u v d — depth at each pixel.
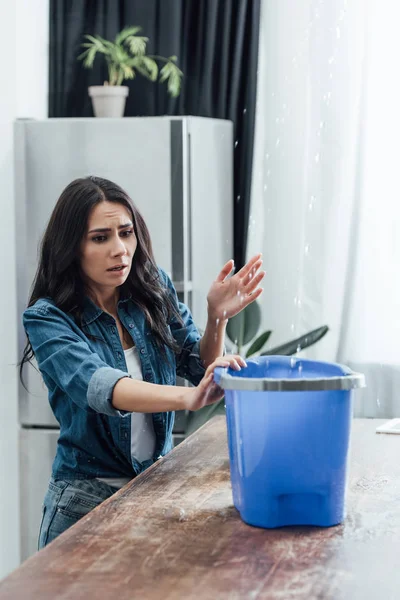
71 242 2.18
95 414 2.18
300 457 1.59
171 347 2.35
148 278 2.35
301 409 1.58
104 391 1.94
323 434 1.59
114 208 2.19
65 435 2.24
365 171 3.98
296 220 4.06
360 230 3.99
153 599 1.28
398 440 2.33
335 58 3.97
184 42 4.20
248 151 4.13
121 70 4.08
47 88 4.27
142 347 2.32
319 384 1.56
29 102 3.97
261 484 1.60
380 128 3.96
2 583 1.34
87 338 2.23
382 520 1.66
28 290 3.76
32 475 3.80
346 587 1.33
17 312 3.78
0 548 3.92
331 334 4.02
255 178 4.14
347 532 1.59
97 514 1.68
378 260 3.99
